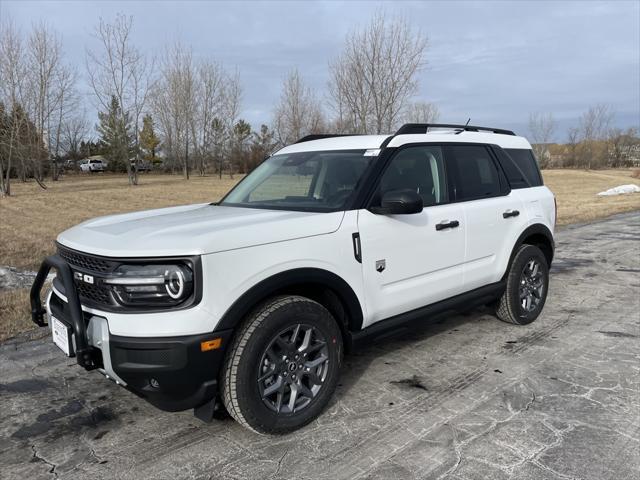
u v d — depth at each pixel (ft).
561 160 250.16
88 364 9.18
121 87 110.52
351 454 9.59
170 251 8.75
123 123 112.47
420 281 12.75
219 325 8.98
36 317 11.56
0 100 89.04
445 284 13.48
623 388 12.16
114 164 196.65
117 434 10.42
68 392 12.28
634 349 14.62
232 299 9.10
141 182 126.21
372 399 11.76
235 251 9.19
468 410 11.19
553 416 10.87
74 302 9.36
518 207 15.99
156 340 8.64
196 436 10.31
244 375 9.38
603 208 56.90
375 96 80.89
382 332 12.02
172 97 143.64
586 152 242.78
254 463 9.36
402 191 11.18
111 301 9.02
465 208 14.01
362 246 11.25
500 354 14.35
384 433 10.30
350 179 12.03
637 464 9.14
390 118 81.92
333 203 11.66
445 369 13.39
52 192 91.50
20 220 51.34
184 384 8.96
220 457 9.57
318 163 13.07
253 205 12.89
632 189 83.97
